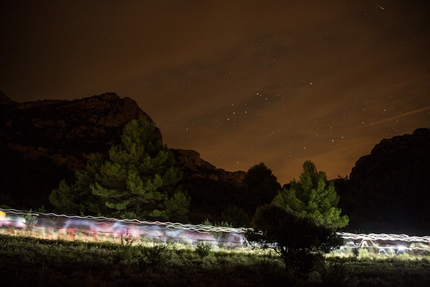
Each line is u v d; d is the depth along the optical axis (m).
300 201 26.75
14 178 43.84
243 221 32.84
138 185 25.09
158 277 11.38
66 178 54.41
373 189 54.88
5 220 20.08
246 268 15.02
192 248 20.25
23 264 11.18
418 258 24.30
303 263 14.45
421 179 52.31
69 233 19.75
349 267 17.11
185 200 26.69
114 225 22.55
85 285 9.34
